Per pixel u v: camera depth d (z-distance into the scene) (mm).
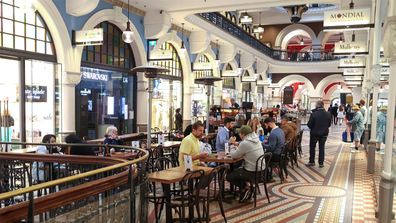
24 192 2221
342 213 5582
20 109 7824
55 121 8688
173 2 10812
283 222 5121
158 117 13680
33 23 8172
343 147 14016
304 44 36625
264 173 6250
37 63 8219
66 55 8758
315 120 9570
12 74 7715
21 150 6938
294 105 28141
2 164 4992
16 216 2227
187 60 15055
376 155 8586
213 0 10664
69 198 2580
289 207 5883
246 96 24203
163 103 14023
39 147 6184
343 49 11445
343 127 25734
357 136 12875
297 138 9930
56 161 4633
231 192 6496
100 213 2904
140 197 3596
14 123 7746
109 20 10500
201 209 5793
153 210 5695
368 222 5156
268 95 28172
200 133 5625
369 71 11508
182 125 14430
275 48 29719
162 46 13516
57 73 8672
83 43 8883
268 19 28469
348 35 14133
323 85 28078
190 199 4641
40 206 2352
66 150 6383
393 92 4352
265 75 27234
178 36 14109
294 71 28531
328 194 6746
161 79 13797
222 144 7484
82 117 10008
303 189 7133
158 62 13242
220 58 18297
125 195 3229
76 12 8656
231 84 21266
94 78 10453
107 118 11117
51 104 8625
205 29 14719
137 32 11641
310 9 27203
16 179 4922
